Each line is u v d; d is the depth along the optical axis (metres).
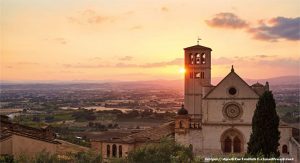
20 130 83.75
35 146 75.56
